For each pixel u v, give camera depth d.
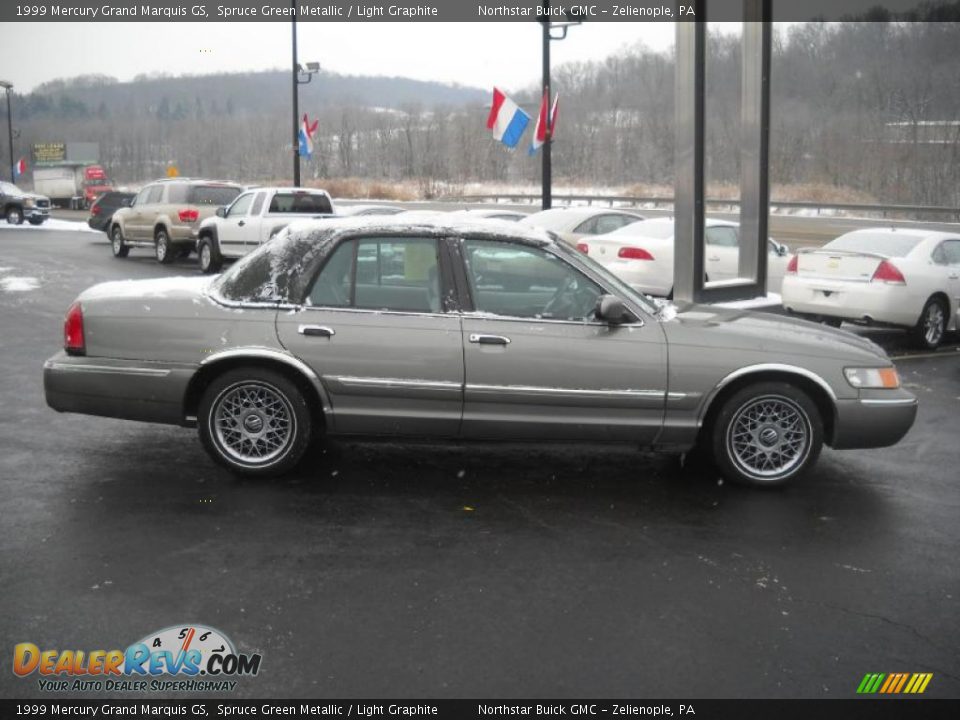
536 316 5.57
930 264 11.49
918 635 3.90
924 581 4.46
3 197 34.50
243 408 5.70
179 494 5.47
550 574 4.43
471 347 5.50
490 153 70.12
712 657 3.67
